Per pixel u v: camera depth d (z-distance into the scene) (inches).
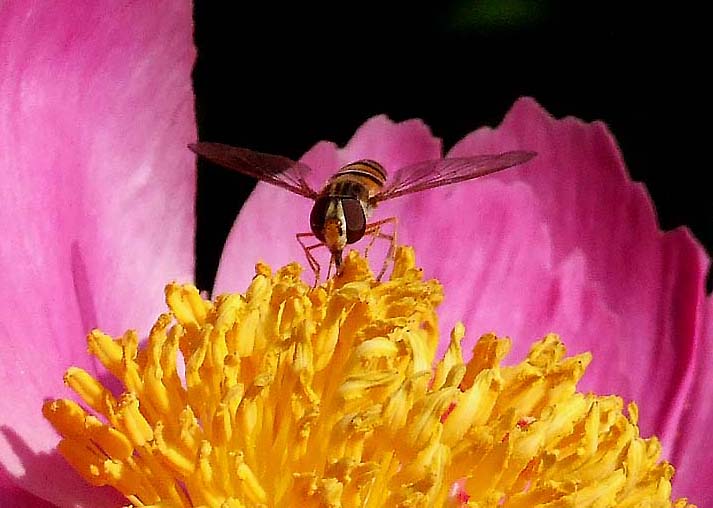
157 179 4.8
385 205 5.2
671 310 5.1
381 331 4.5
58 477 4.3
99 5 4.6
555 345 4.6
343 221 4.7
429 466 4.3
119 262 4.8
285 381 4.4
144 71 4.8
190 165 4.9
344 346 4.5
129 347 4.4
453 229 5.2
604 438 4.5
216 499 4.3
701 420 5.1
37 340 4.4
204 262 5.4
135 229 4.8
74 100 4.6
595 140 5.3
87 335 4.5
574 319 5.1
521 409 4.5
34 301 4.4
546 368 4.6
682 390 5.1
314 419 4.3
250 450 4.4
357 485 4.3
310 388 4.4
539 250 5.2
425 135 5.2
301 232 5.1
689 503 5.0
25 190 4.5
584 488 4.4
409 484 4.3
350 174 4.9
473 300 5.2
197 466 4.3
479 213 5.2
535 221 5.2
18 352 4.4
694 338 5.1
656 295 5.2
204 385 4.4
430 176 5.0
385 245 5.2
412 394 4.3
